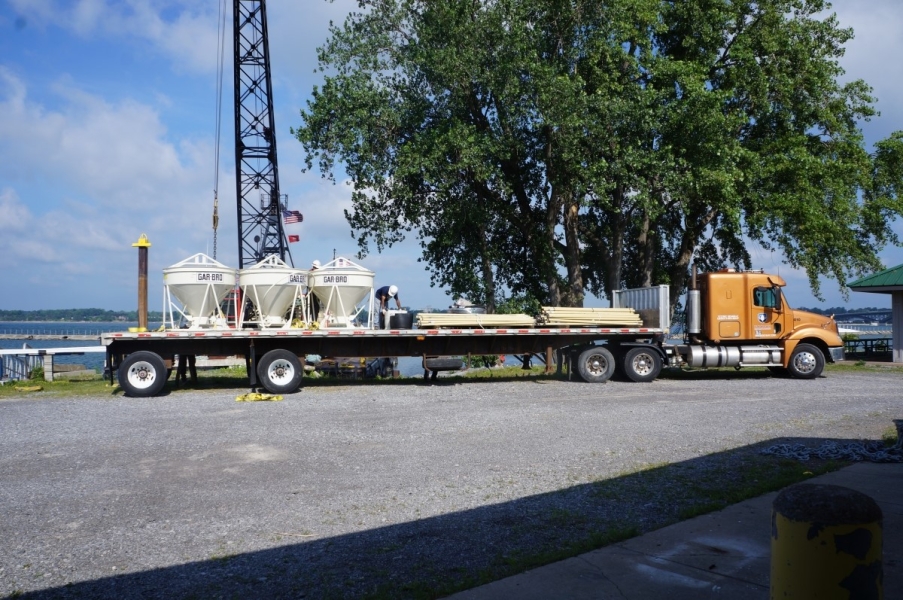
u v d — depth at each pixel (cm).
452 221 2566
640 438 1080
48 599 505
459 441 1071
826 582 309
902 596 483
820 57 2706
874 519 313
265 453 992
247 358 1761
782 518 323
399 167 2391
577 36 2441
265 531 651
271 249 4034
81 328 11144
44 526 675
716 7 2566
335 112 2480
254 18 4041
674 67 2388
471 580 520
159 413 1379
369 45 2520
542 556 565
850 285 2825
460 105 2483
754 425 1195
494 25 2338
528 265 2997
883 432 1116
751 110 2738
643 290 2097
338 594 503
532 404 1488
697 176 2366
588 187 2416
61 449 1032
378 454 980
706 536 610
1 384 1945
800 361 2081
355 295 1900
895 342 2783
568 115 2281
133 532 654
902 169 2964
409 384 1933
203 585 525
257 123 4053
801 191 2602
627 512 688
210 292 1791
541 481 817
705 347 2064
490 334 1856
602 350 1956
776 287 2086
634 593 495
